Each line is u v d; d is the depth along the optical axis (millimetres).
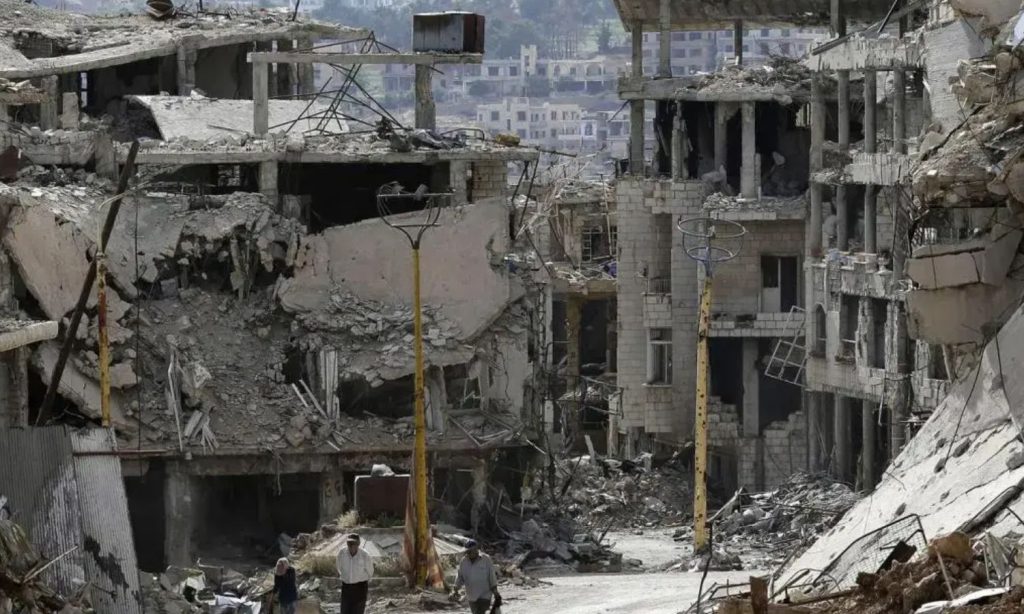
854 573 60812
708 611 65438
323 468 113875
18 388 102125
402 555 91750
